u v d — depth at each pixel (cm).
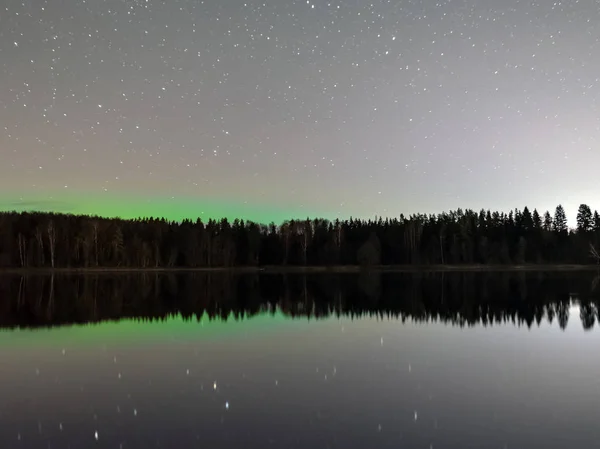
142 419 1011
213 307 3100
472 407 1070
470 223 11100
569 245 10219
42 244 9331
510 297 3606
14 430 959
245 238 11056
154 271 9369
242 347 1758
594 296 3631
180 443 885
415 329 2150
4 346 1797
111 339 1930
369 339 1906
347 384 1257
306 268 9988
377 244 9812
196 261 10512
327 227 11281
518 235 10656
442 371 1389
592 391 1186
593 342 1820
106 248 9888
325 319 2503
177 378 1330
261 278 6812
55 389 1235
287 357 1585
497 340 1873
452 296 3741
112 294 4081
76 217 10456
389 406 1078
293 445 870
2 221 9262
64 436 927
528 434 914
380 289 4516
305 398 1139
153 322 2408
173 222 11869
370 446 862
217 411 1055
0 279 6316
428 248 10162
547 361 1509
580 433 917
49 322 2419
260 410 1058
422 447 858
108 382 1295
